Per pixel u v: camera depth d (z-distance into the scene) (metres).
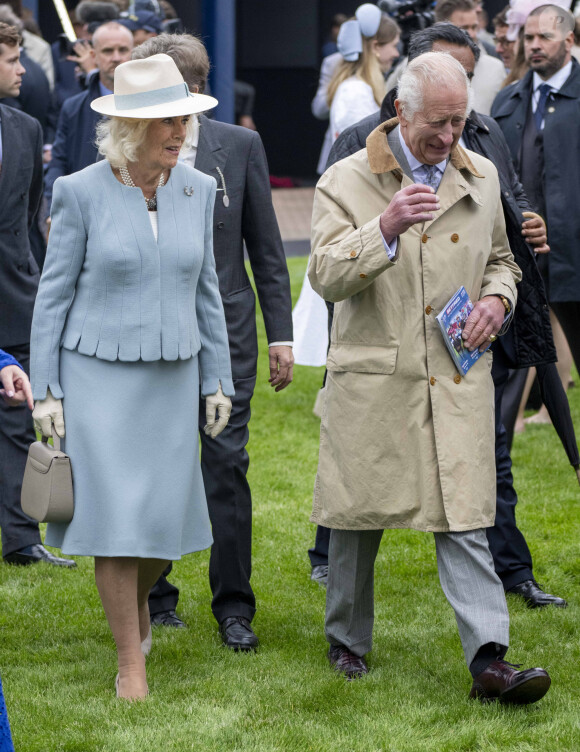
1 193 15.98
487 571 11.30
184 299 11.58
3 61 16.08
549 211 18.00
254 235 13.86
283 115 73.19
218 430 12.17
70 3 55.44
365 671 12.32
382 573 15.66
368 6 20.64
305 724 11.02
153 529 11.37
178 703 11.50
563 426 14.13
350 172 11.73
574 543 16.62
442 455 11.29
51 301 11.36
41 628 13.78
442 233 11.48
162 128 11.12
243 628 13.27
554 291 18.25
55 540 11.59
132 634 11.70
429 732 10.82
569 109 17.88
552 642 13.13
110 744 10.55
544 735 10.69
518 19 19.66
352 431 11.62
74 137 17.50
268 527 17.59
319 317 22.08
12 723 11.04
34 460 11.40
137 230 11.30
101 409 11.34
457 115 10.95
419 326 11.43
